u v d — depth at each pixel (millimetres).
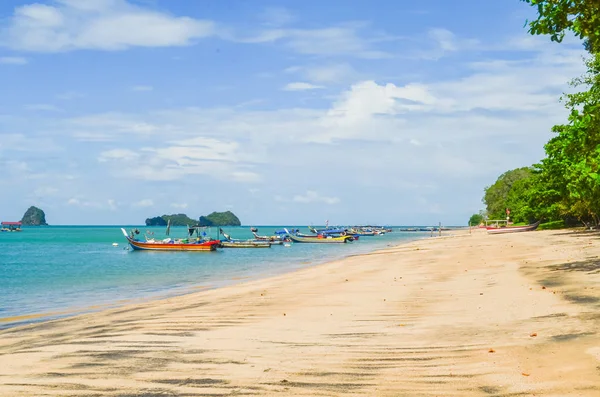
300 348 10977
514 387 7652
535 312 13430
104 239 161500
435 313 14578
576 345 9695
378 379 8484
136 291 30562
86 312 21703
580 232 69188
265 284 28016
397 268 33031
